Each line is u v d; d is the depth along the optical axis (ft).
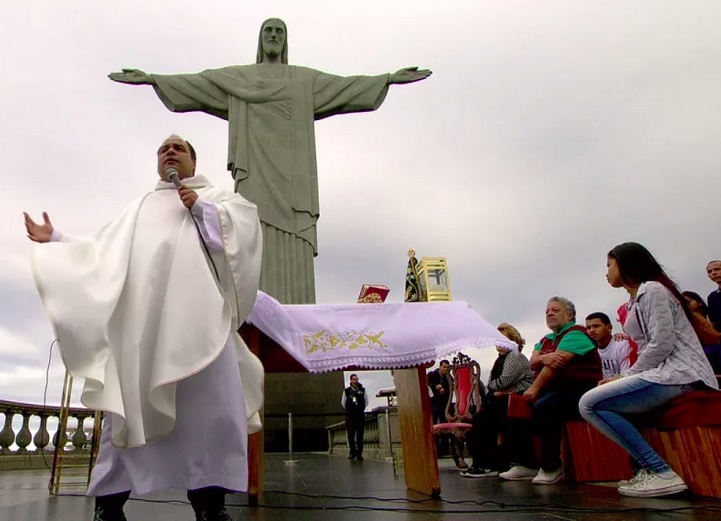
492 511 8.23
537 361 14.20
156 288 6.60
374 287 13.78
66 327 5.87
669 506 8.26
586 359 13.70
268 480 15.08
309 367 10.15
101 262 6.53
